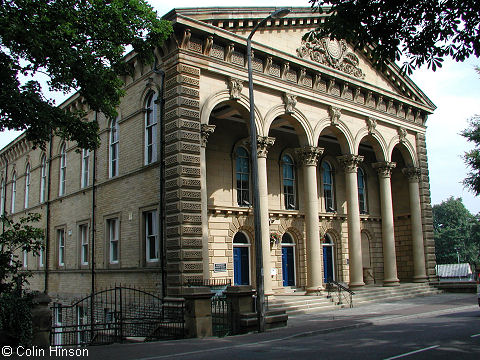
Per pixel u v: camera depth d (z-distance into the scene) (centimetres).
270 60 2409
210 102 2153
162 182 2089
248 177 2762
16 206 4009
